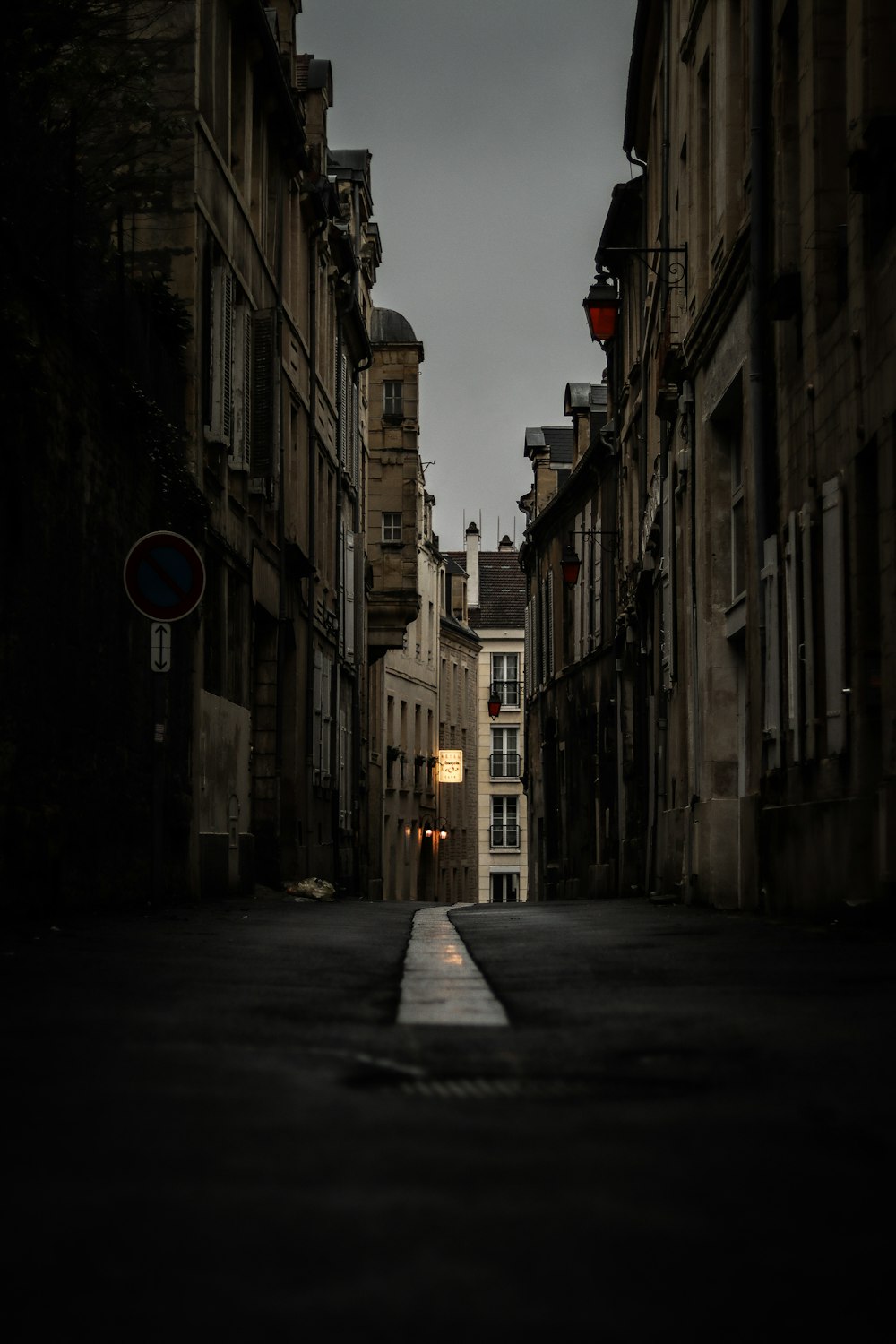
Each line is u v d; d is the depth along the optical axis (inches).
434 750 2807.6
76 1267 95.0
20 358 437.4
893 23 504.1
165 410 697.6
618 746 1371.8
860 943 384.2
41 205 486.9
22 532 445.4
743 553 746.2
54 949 341.7
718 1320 86.0
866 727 498.6
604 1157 126.6
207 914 556.1
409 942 403.2
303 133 1120.2
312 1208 108.9
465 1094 156.0
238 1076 165.6
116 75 590.9
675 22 946.7
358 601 1647.4
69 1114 144.3
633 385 1305.4
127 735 600.4
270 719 1098.7
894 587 463.2
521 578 3467.0
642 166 1181.7
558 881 1780.3
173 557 531.5
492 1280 91.9
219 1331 83.1
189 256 786.2
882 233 494.6
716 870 739.4
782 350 617.0
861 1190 115.8
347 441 1598.2
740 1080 165.6
